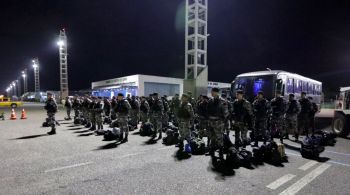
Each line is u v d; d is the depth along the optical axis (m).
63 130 10.91
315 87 16.80
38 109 28.80
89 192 3.95
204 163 5.60
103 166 5.35
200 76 14.50
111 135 8.49
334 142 7.98
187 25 14.95
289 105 8.20
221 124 6.01
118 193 3.91
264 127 7.50
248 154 5.54
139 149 6.99
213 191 4.00
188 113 6.97
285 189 4.10
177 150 6.89
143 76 33.41
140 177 4.65
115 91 39.09
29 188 4.12
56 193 3.92
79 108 14.53
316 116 18.72
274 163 5.62
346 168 5.25
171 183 4.34
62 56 37.22
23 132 10.30
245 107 6.72
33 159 5.90
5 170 5.07
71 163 5.57
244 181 4.46
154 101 8.88
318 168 5.25
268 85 11.07
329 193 3.94
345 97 9.45
